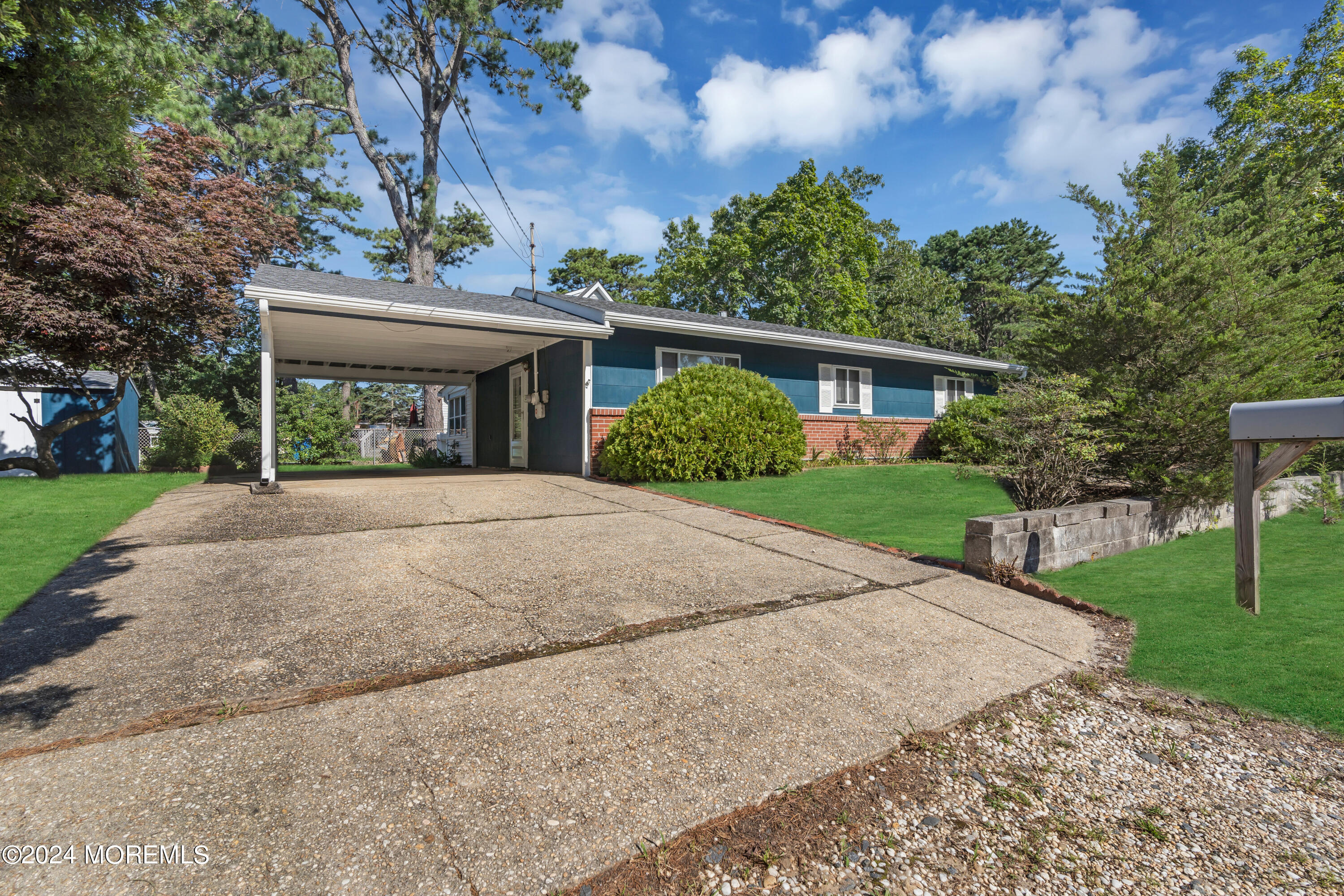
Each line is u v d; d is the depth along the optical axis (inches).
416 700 103.0
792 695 113.6
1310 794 91.7
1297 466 329.4
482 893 66.5
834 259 1088.8
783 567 192.7
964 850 79.8
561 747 92.9
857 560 204.4
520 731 96.2
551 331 377.1
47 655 114.6
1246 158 370.9
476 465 661.3
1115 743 105.9
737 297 1120.8
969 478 384.5
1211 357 267.3
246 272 569.9
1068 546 211.9
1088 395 300.5
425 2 797.9
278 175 943.7
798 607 156.3
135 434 645.9
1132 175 321.1
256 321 812.6
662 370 451.8
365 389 1407.5
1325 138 436.5
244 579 163.8
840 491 336.8
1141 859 78.7
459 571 177.5
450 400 852.6
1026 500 302.0
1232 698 118.6
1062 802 90.4
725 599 160.7
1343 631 144.4
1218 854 79.6
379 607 146.6
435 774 84.5
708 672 119.2
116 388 450.9
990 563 188.2
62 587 153.3
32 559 175.6
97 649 118.0
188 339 458.9
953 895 72.2
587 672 116.0
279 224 679.7
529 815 78.5
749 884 72.2
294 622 135.2
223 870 65.8
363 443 1031.0
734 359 488.4
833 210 1071.6
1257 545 150.6
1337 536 261.0
